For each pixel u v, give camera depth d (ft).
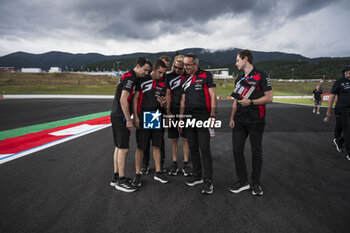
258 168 6.51
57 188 6.82
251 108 6.58
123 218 5.16
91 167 8.79
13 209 5.53
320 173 8.08
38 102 59.16
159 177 7.59
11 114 28.91
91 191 6.66
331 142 13.17
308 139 14.02
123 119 7.01
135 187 6.82
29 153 10.66
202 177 7.93
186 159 8.84
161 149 8.71
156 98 7.55
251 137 6.65
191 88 7.20
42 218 5.13
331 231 4.60
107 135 15.19
